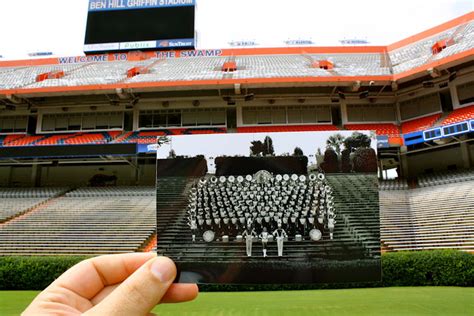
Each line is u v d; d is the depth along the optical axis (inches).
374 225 71.1
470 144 887.7
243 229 71.1
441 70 858.1
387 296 346.3
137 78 1022.4
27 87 978.7
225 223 70.7
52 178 1031.6
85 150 865.5
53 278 480.7
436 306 288.5
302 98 987.9
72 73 1112.2
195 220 70.4
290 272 69.8
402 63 1012.5
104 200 849.5
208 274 68.6
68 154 864.9
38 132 1019.3
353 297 343.9
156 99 994.7
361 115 978.1
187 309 289.4
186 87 914.7
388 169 1018.7
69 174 1032.2
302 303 314.2
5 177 1032.2
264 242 70.5
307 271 70.1
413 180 885.8
